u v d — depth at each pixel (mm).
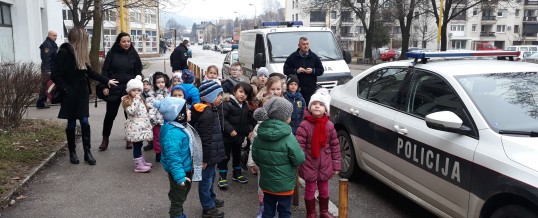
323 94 4328
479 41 75562
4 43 17156
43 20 21438
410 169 4262
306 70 7562
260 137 3900
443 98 4121
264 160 3883
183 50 14133
